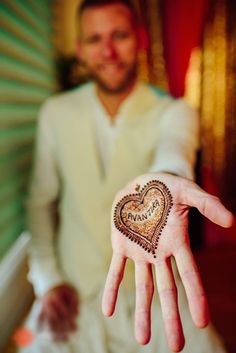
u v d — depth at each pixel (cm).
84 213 73
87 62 78
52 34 142
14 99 99
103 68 75
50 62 140
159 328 67
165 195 39
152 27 170
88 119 75
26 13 111
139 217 40
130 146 73
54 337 67
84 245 73
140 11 167
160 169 53
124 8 74
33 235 79
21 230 107
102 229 72
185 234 38
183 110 74
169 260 38
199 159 150
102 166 75
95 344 66
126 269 69
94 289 72
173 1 167
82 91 81
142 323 35
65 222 76
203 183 166
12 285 93
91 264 73
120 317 69
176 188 39
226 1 175
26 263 104
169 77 176
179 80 177
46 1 134
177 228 38
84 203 73
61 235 77
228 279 136
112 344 68
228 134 190
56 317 70
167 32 171
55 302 71
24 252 104
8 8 95
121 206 42
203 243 164
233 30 178
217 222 35
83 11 76
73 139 75
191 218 155
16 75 101
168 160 56
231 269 143
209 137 191
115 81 75
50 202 81
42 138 78
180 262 37
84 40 76
